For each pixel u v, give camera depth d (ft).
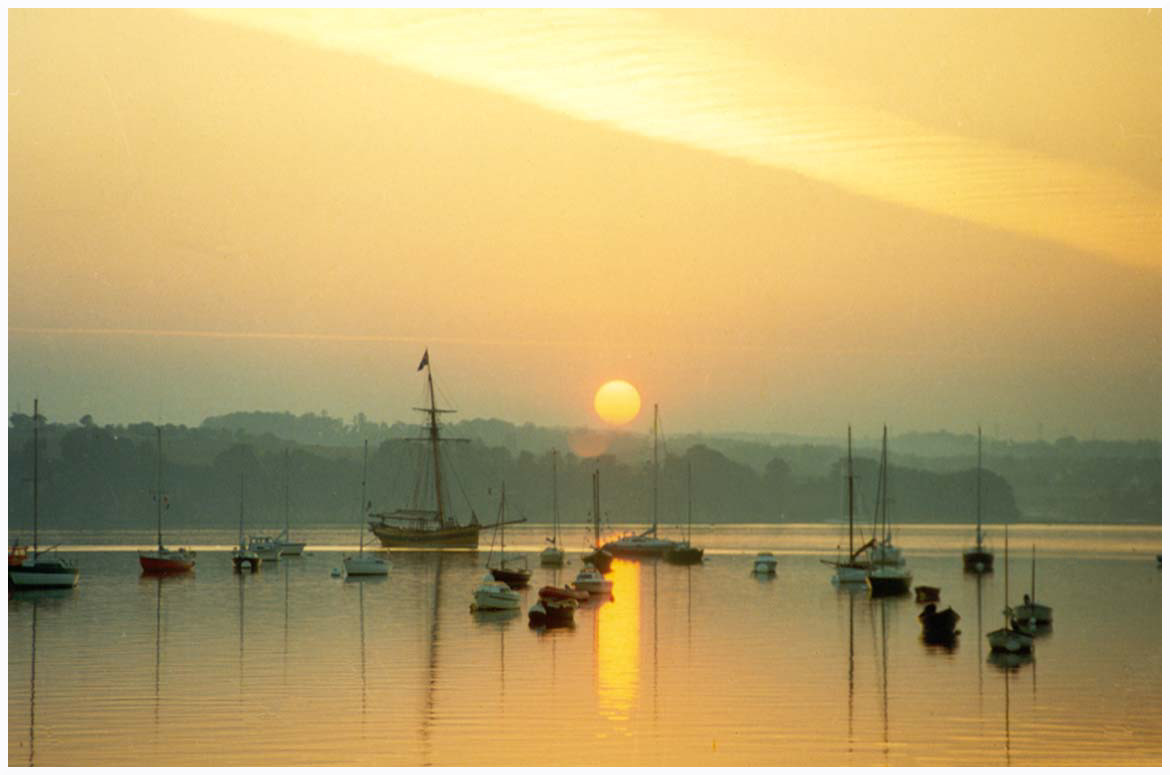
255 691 308.19
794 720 278.26
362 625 446.60
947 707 291.38
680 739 259.60
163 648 383.86
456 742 256.11
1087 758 248.52
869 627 443.73
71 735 260.21
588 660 360.28
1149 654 374.02
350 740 257.14
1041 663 356.18
